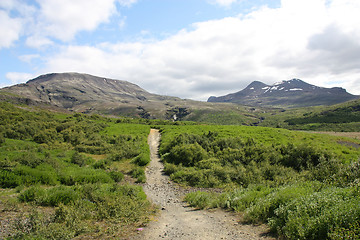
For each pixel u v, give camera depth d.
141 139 40.44
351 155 21.19
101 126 53.03
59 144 31.23
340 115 112.50
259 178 15.48
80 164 21.66
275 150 22.80
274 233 5.92
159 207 10.54
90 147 31.19
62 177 14.81
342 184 8.10
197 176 17.17
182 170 20.03
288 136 35.22
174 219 8.29
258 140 32.25
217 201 10.18
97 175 16.03
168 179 18.61
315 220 5.00
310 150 20.16
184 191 14.59
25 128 37.41
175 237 6.17
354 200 5.28
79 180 14.86
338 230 4.41
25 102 106.50
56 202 9.41
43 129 40.06
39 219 6.62
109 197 10.23
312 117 126.75
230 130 41.56
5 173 12.86
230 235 6.15
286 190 8.10
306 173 13.95
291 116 170.88
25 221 7.02
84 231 6.48
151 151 33.25
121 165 23.97
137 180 17.50
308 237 4.90
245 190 11.36
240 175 16.61
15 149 25.19
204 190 14.81
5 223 6.99
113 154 27.42
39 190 10.05
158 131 54.81
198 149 24.62
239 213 8.42
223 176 17.06
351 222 4.56
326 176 10.98
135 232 6.60
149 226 7.26
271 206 7.46
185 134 34.78
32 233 5.80
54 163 17.55
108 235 6.28
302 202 6.48
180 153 24.48
